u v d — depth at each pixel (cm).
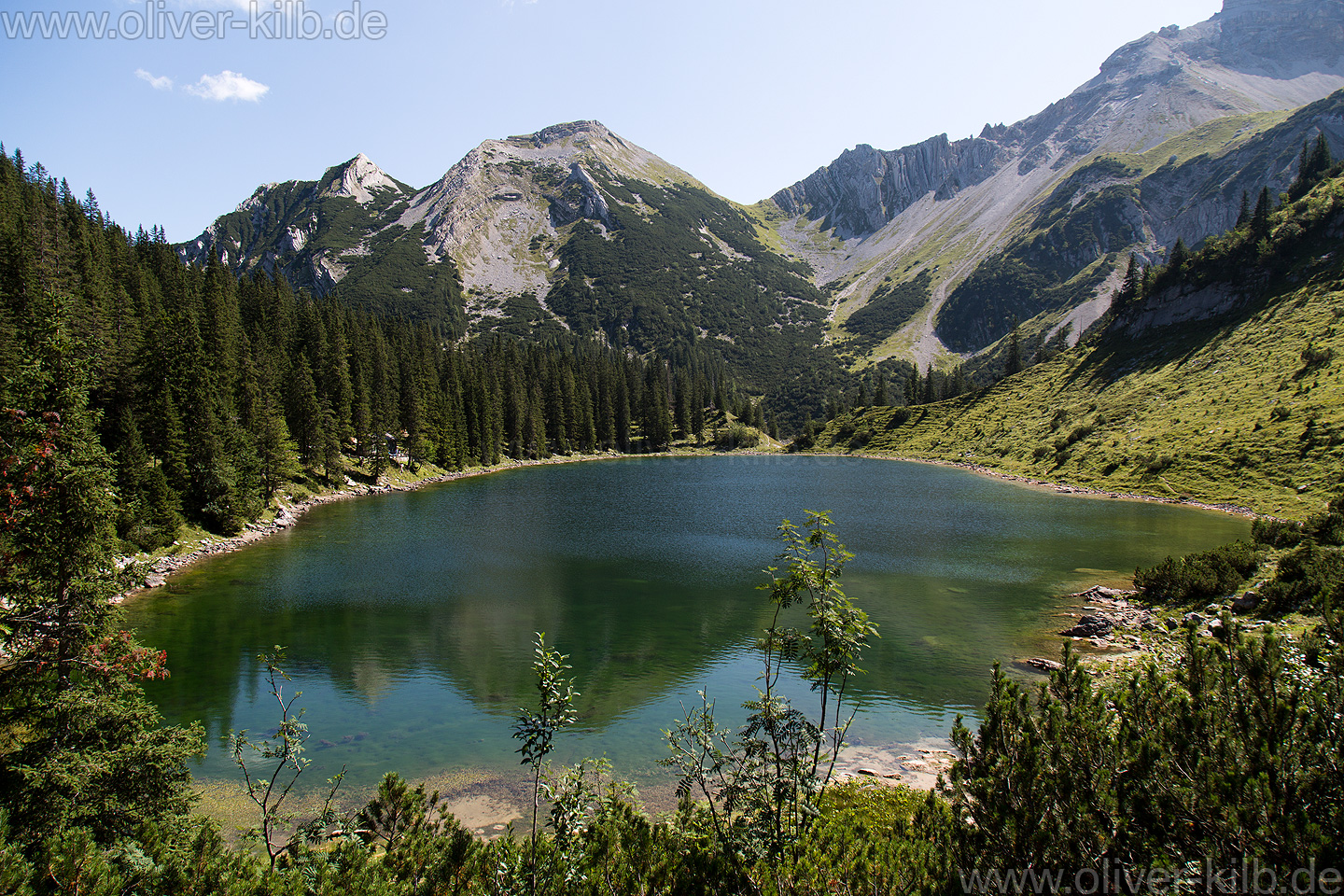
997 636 3409
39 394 1634
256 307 11556
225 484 6081
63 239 8450
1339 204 10688
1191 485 7944
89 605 1617
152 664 1698
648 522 7350
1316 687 870
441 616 3875
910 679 2856
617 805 1259
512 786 2008
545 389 18712
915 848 1040
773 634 1326
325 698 2709
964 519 7169
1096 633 3366
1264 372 9225
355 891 1021
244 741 1412
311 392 9188
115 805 1371
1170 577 3691
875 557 5291
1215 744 861
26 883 899
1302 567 3017
